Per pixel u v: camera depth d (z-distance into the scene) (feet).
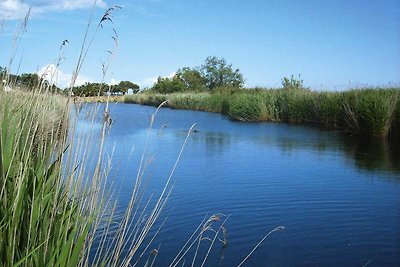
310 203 21.97
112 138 51.55
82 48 7.61
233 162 35.19
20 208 5.98
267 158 37.22
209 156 38.50
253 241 16.71
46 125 8.15
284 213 20.36
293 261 14.79
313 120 77.30
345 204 21.79
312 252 15.58
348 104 59.00
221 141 50.49
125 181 26.12
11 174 6.74
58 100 8.72
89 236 8.50
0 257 5.85
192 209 20.75
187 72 252.42
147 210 20.10
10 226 6.07
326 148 43.11
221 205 21.63
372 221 18.95
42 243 5.92
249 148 43.93
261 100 89.10
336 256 15.12
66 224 6.68
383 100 52.01
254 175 29.58
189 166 33.12
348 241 16.58
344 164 33.47
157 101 171.12
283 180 27.84
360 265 14.43
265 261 14.71
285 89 95.91
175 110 137.69
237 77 252.42
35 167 7.17
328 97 72.08
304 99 79.56
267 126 72.33
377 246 16.08
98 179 8.79
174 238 16.71
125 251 14.55
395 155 37.58
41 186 6.84
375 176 28.63
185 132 61.82
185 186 25.77
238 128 68.90
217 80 252.21
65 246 6.16
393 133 51.60
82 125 8.25
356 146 44.16
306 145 45.70
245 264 14.52
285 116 85.46
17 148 7.03
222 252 15.47
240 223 18.88
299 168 32.14
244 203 22.09
